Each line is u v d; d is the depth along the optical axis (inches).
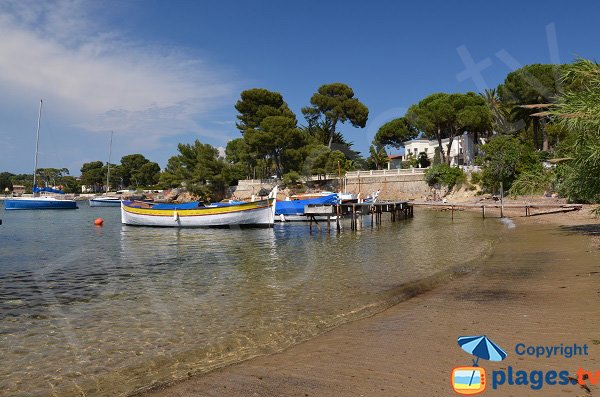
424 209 2101.4
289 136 2598.4
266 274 557.3
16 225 1528.1
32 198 2559.1
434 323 299.4
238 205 1262.3
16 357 285.0
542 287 383.2
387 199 2475.4
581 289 359.9
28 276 577.3
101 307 410.9
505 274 464.4
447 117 2309.3
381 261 629.9
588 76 585.9
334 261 649.0
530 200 1713.8
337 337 288.5
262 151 2704.2
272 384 216.5
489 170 1964.8
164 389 224.1
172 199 3302.2
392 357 239.6
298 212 1507.1
